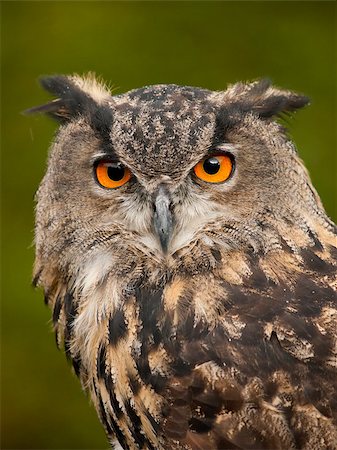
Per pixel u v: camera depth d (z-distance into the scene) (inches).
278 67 772.0
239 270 362.6
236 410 338.0
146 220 379.6
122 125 384.2
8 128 775.1
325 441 333.4
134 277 372.5
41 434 737.0
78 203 391.5
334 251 370.6
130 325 361.7
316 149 737.0
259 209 371.9
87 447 733.3
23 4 805.2
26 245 751.7
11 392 738.8
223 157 382.0
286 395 335.9
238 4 792.3
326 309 347.6
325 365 337.7
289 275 358.6
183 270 367.6
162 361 348.8
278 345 341.4
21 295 740.7
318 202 389.4
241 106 384.8
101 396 376.2
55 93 420.8
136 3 797.9
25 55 786.8
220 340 344.8
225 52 780.0
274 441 335.0
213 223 373.4
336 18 786.2
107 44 781.9
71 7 799.1
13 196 764.0
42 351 740.0
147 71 773.9
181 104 384.8
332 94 761.6
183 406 344.2
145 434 359.3
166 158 380.2
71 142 393.4
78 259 390.6
